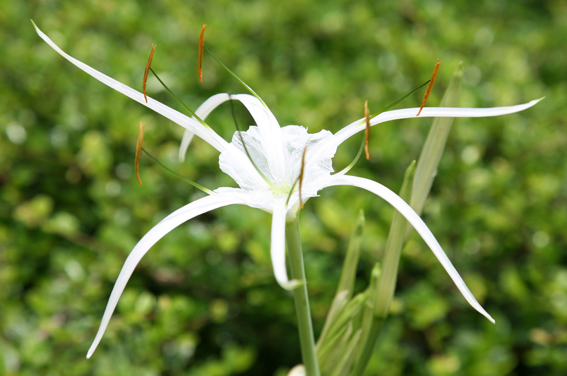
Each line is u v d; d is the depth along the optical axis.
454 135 0.95
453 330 0.87
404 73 1.09
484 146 1.00
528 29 1.33
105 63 1.03
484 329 0.81
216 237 0.85
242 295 0.88
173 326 0.78
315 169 0.51
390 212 0.83
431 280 0.85
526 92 1.06
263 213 0.83
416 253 0.83
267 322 0.92
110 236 0.85
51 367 0.77
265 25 1.20
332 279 0.80
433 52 1.10
